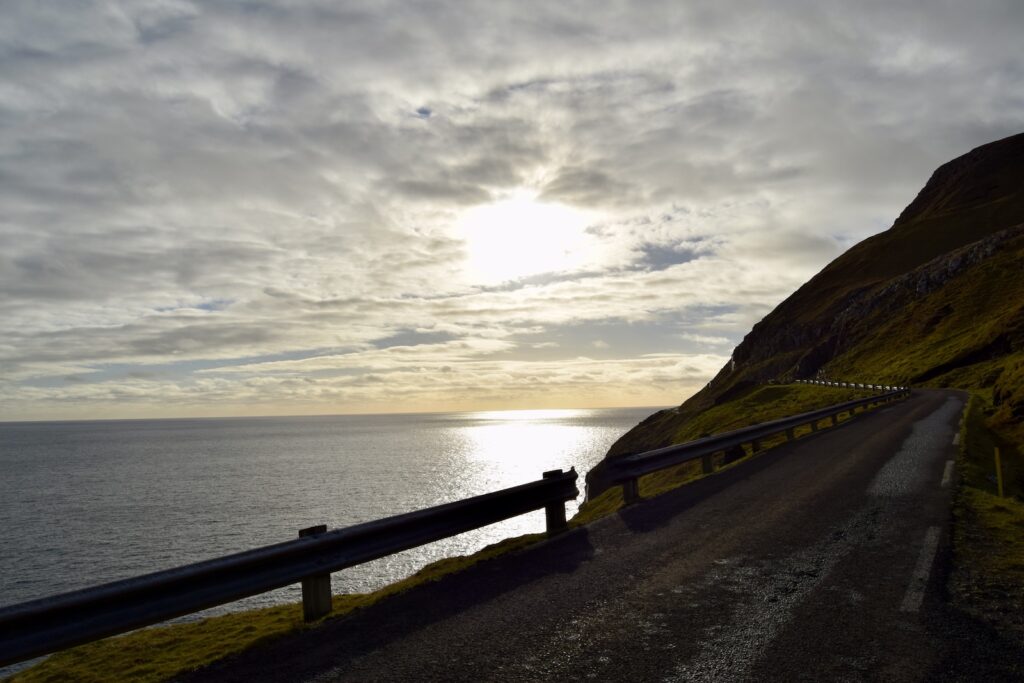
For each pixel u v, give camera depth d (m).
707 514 10.11
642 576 6.81
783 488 12.16
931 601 5.73
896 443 18.72
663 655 4.68
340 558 6.34
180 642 6.40
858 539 8.04
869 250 153.88
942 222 149.75
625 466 11.83
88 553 48.62
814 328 131.75
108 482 97.56
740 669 4.39
